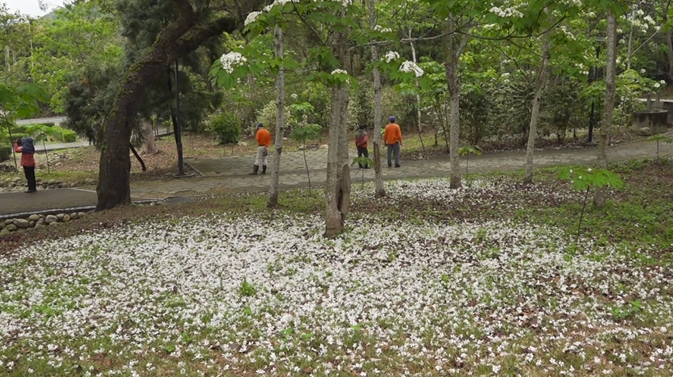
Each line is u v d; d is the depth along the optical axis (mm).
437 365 4402
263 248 7992
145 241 8820
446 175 15570
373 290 6090
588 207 9648
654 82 21578
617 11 6566
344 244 7945
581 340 4746
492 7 6566
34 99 5227
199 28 13477
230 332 5191
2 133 23297
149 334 5195
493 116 20391
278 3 6320
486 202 10695
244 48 6051
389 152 17891
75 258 8016
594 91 16062
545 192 11500
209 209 11492
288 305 5762
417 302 5680
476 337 4898
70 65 35562
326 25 7332
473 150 12406
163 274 6992
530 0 6695
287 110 27250
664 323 4969
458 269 6676
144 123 25656
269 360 4605
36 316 5727
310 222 9672
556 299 5641
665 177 12359
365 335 5000
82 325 5461
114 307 5918
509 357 4473
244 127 30922
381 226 9023
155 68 13016
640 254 6910
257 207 11492
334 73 6336
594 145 19234
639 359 4316
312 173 18094
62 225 11039
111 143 12523
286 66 5992
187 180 17891
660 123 21188
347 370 4398
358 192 12914
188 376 4359
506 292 5879
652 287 5848
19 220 11531
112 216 11266
